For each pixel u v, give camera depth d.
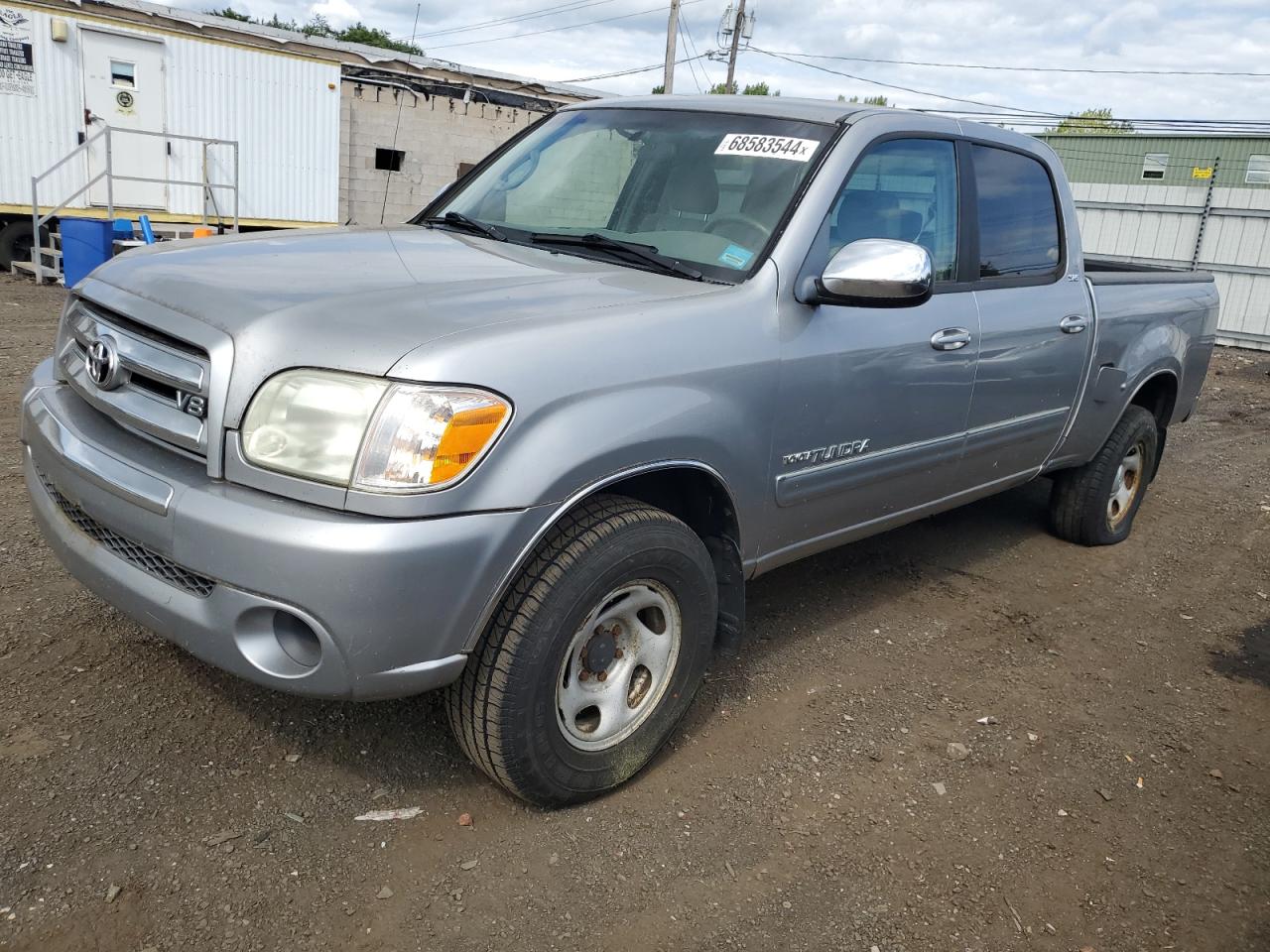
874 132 3.40
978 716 3.46
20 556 3.89
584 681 2.67
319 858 2.45
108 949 2.11
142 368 2.47
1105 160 22.14
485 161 4.07
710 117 3.58
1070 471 5.18
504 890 2.41
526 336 2.36
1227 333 18.53
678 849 2.62
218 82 13.95
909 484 3.71
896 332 3.36
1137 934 2.48
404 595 2.18
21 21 12.33
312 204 15.30
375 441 2.16
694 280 3.00
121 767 2.69
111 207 12.10
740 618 3.06
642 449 2.54
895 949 2.35
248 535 2.16
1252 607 4.75
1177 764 3.28
